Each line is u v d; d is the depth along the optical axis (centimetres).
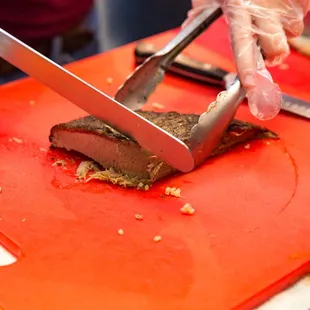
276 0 85
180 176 80
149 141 76
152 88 87
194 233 73
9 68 124
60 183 79
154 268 69
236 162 82
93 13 141
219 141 82
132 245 71
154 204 77
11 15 120
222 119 80
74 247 71
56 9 122
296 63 101
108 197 77
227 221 74
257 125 85
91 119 84
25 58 77
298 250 71
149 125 75
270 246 71
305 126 88
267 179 80
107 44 143
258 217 75
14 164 82
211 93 95
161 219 75
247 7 83
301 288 69
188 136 79
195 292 67
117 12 144
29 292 66
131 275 68
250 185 79
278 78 98
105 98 75
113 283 67
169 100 94
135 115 75
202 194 78
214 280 68
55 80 77
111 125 77
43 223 74
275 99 82
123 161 80
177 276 68
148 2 143
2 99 94
